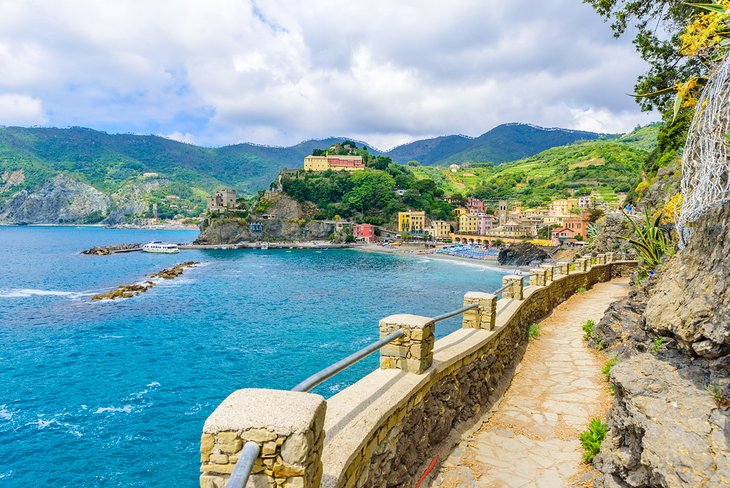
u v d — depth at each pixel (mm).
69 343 37688
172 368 31547
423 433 6254
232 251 138500
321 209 173500
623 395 5941
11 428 22719
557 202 146625
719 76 5438
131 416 24062
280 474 2771
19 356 34156
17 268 90000
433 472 6219
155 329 42500
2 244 154250
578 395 9109
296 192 175250
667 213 9648
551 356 11703
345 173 187375
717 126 5422
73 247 144750
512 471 6375
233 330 42125
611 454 5797
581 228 110062
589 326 13031
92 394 27031
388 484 5074
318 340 38500
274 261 109438
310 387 3572
